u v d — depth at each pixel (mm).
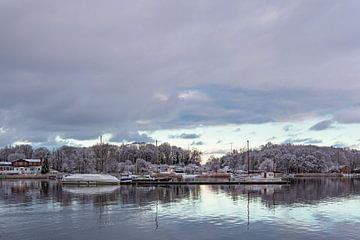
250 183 140125
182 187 122312
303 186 127875
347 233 44656
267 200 77062
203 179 150750
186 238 42875
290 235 43812
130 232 45719
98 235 44344
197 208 64438
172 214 57875
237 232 45375
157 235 44188
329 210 61531
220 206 67062
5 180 185125
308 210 61562
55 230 46750
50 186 128375
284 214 57281
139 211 61219
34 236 43781
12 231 46250
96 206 67750
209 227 48125
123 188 117562
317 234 44188
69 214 58344
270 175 149250
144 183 139250
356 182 161250
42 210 62719
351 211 60438
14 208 65312
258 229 46781
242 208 64188
